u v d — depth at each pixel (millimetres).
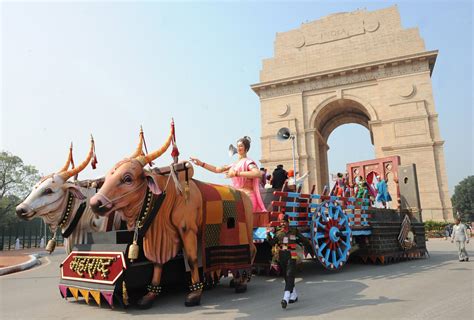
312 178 33438
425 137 30484
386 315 5109
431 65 33062
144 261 6250
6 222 40312
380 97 32656
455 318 4883
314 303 6031
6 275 12516
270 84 36062
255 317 5152
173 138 6383
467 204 85062
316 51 35750
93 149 7918
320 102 34750
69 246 7312
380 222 11922
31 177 42281
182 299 6547
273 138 35406
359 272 9734
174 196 6109
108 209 5281
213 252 6496
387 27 33594
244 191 8156
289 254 5996
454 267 10477
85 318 5344
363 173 16078
